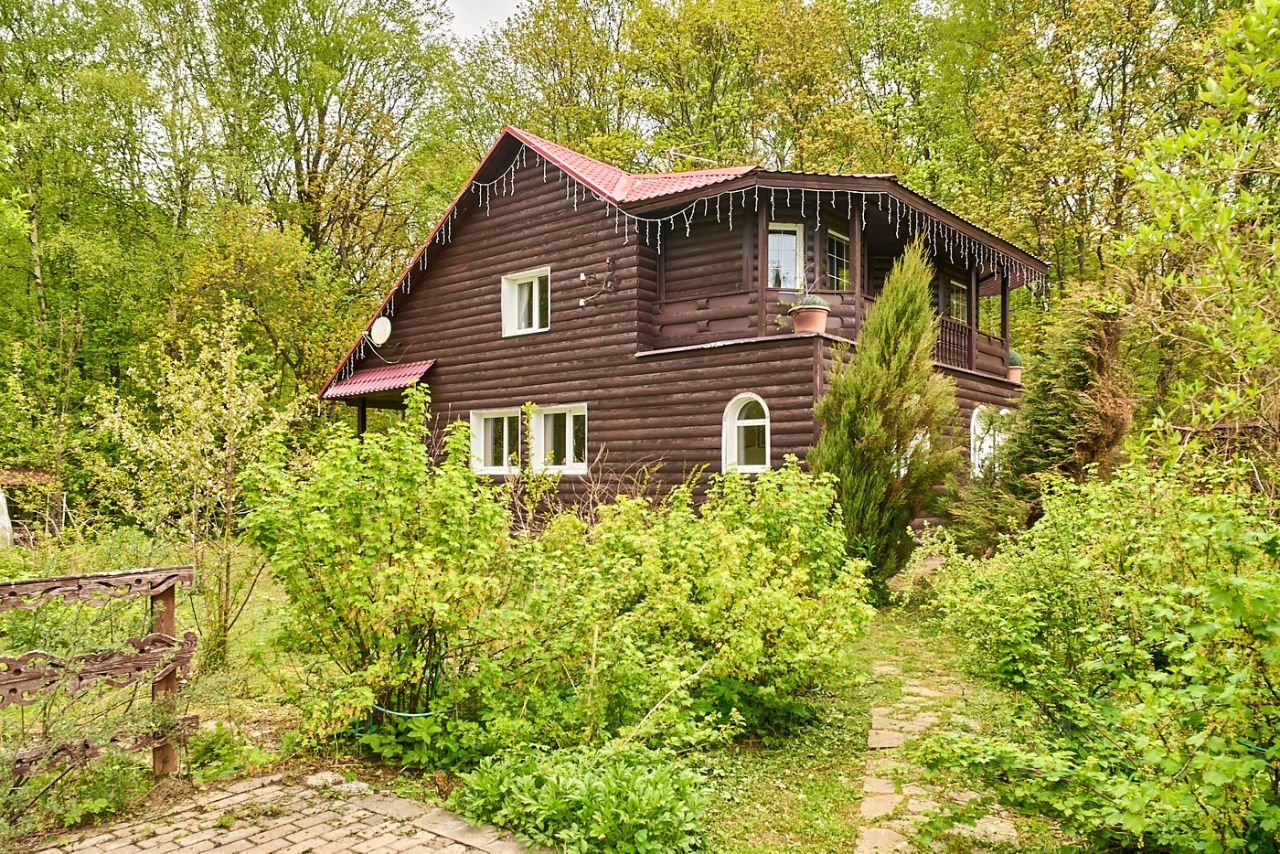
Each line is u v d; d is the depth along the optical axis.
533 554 5.49
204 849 4.00
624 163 28.38
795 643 5.65
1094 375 10.64
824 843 4.11
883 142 25.84
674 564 5.86
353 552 5.29
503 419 17.27
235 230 22.53
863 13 28.05
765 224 13.46
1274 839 2.97
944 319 15.95
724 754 5.32
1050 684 4.20
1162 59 20.19
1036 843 3.98
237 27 25.75
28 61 23.33
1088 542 4.71
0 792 3.96
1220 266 3.56
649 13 28.12
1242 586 2.68
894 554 10.59
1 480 16.95
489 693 5.10
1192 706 2.96
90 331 23.44
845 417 10.52
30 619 4.54
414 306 18.86
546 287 16.81
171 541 7.85
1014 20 24.06
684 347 13.80
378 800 4.60
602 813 3.92
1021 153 21.97
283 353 24.03
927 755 3.69
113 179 24.42
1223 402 4.02
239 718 5.97
